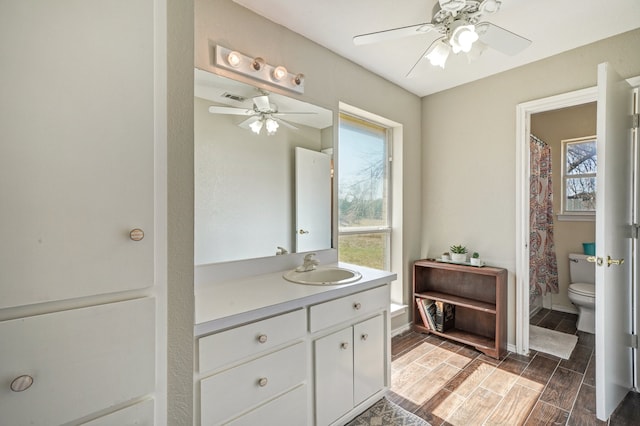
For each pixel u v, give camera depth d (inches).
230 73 67.1
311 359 56.2
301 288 59.8
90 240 24.2
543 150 127.6
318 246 85.1
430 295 112.3
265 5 68.2
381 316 70.9
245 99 70.0
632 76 76.5
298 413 53.5
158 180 28.0
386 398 73.1
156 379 27.8
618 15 70.3
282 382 51.0
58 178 22.9
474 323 108.5
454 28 59.8
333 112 88.3
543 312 134.3
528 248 96.9
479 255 106.0
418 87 113.0
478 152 106.4
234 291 57.4
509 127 99.0
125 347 25.8
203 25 62.9
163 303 28.4
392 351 97.8
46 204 22.4
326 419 58.3
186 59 31.3
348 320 63.0
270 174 74.8
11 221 21.3
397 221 114.5
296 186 80.0
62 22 23.1
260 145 73.0
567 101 87.4
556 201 137.7
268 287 60.5
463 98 110.3
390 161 115.9
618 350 68.9
